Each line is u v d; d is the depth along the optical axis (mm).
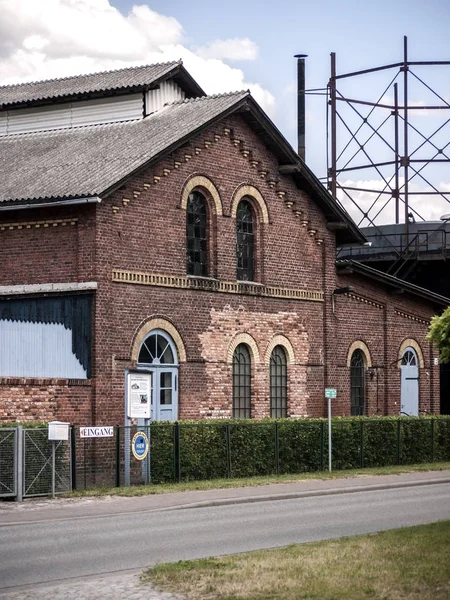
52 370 29891
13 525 20422
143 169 30609
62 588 13531
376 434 35406
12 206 29703
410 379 43000
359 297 40312
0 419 27469
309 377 37562
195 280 32969
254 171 35656
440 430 38469
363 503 24344
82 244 29547
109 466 28516
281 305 36531
